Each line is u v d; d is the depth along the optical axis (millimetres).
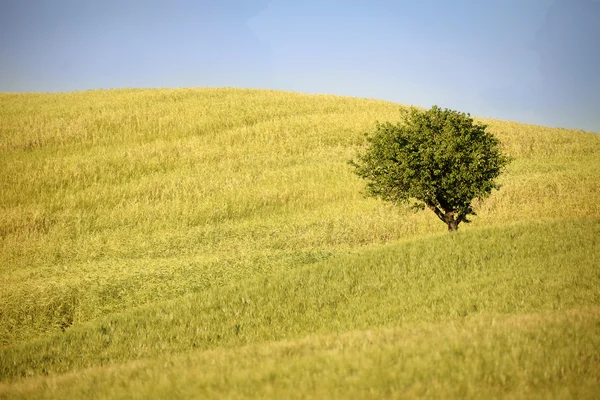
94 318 36219
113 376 18406
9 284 43094
